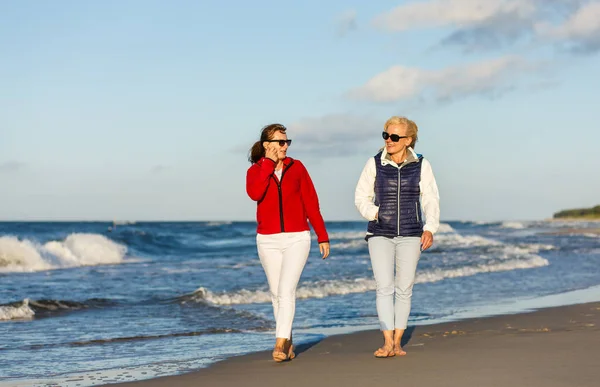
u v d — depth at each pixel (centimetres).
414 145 523
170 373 482
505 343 568
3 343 661
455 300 1052
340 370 464
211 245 3462
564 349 523
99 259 2122
